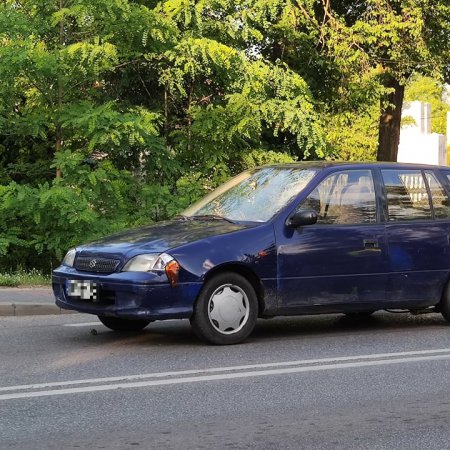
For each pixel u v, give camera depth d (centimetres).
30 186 1620
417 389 696
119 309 843
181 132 1867
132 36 1752
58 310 1117
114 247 873
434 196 991
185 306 850
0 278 1314
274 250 888
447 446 544
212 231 882
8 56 1581
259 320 1071
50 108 1698
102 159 1747
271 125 1902
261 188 955
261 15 1866
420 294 969
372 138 3400
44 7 1712
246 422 594
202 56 1756
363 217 941
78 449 529
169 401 650
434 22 2206
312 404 645
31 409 624
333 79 2197
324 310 916
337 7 2288
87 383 706
